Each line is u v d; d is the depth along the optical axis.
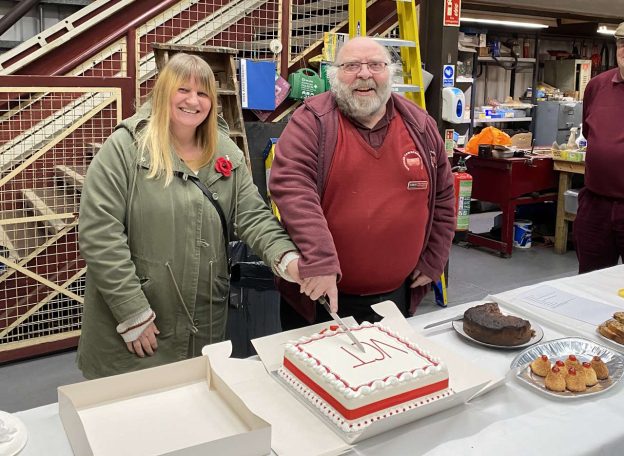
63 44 3.43
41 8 4.56
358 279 1.80
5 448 1.05
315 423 1.13
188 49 3.21
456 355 1.38
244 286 2.40
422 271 1.92
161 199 1.64
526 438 1.11
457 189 4.36
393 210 1.73
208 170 1.71
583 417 1.19
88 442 0.96
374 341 1.33
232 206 1.77
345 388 1.10
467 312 1.57
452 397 1.18
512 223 5.03
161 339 1.73
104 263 1.59
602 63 8.48
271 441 1.06
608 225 2.76
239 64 3.60
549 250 5.32
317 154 1.68
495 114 6.85
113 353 1.70
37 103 3.10
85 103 3.12
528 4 6.29
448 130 4.04
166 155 1.64
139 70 3.56
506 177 4.93
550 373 1.29
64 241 3.16
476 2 6.07
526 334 1.50
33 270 3.12
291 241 1.59
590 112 2.81
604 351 1.45
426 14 3.85
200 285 1.72
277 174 1.65
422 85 3.48
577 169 4.87
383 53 1.68
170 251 1.66
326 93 1.79
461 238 5.50
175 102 1.62
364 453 1.05
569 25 7.78
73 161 3.16
